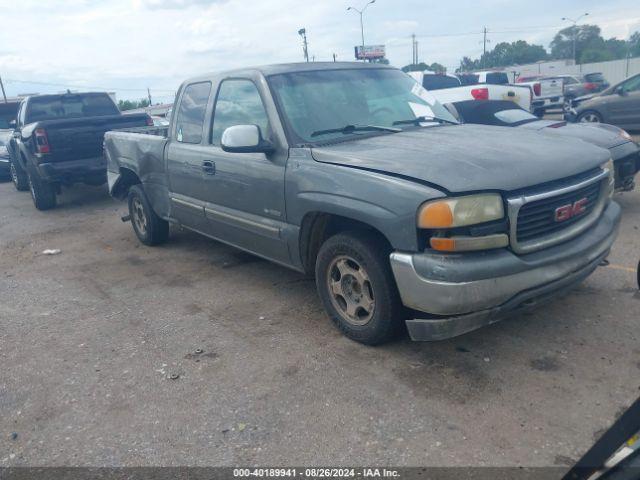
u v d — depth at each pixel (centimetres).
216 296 516
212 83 525
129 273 605
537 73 5422
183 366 389
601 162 385
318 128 435
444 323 327
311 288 515
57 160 909
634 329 388
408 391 337
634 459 168
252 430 312
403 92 505
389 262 354
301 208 404
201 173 523
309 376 362
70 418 338
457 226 316
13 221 942
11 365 409
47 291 566
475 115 800
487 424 301
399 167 347
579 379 335
